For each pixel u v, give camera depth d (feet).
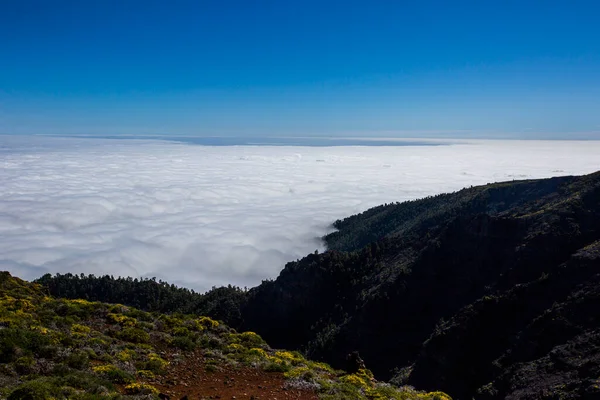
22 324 50.62
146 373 46.80
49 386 36.42
